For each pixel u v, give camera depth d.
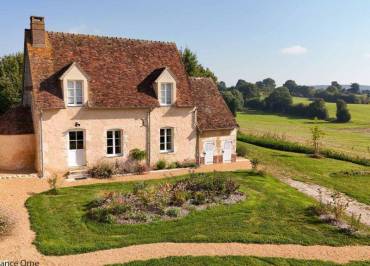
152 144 26.83
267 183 23.91
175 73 28.97
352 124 81.31
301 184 25.36
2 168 23.38
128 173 25.02
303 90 163.75
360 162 36.00
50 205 17.45
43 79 23.28
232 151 31.20
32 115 24.41
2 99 36.69
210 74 57.78
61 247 12.86
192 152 28.89
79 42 26.25
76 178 23.03
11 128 23.47
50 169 23.03
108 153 25.50
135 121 25.89
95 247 12.98
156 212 16.69
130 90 26.02
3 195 18.72
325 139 57.62
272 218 17.08
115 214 16.11
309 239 14.84
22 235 13.89
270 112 106.88
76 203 17.88
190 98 28.39
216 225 15.68
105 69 26.03
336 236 15.36
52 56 24.41
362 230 16.36
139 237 14.11
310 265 12.42
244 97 127.44
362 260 13.12
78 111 23.69
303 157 37.12
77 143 24.14
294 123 81.38
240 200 19.25
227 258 12.54
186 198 18.41
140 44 29.08
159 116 26.89
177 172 26.17
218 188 20.09
